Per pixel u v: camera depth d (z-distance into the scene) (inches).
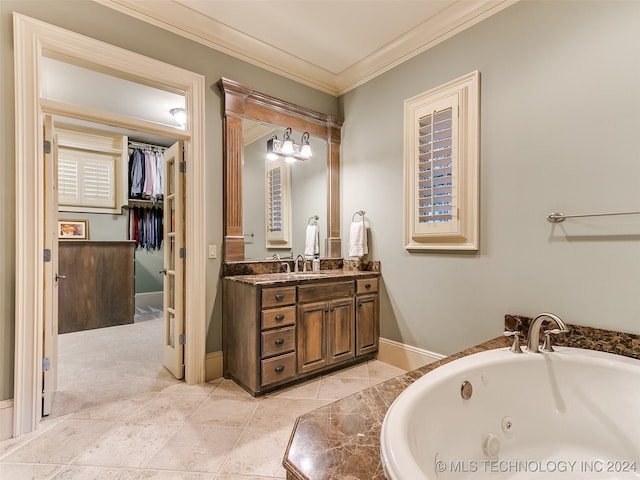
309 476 35.9
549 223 78.9
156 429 74.4
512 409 63.7
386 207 118.6
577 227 74.6
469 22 93.7
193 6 92.6
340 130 137.8
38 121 74.6
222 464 62.7
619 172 68.7
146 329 164.9
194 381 99.0
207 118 103.3
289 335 95.3
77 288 162.1
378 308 120.3
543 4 79.4
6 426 70.9
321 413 49.3
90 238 197.2
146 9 90.9
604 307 70.7
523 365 65.2
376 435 43.6
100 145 199.2
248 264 110.6
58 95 137.6
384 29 103.1
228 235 106.5
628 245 67.9
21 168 72.3
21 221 72.3
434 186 100.5
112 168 203.8
